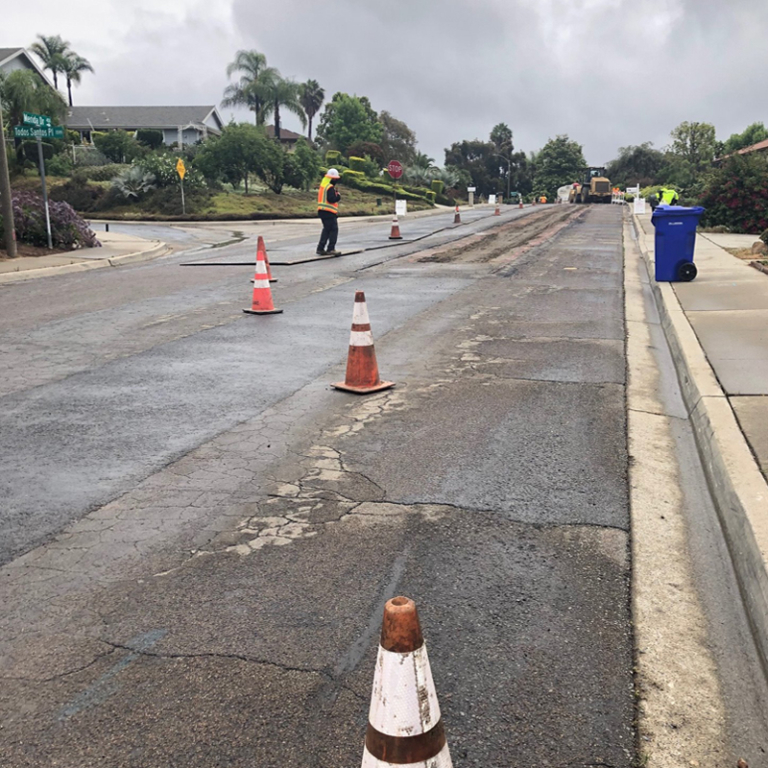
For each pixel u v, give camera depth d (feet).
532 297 36.91
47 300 37.50
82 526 12.94
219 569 11.43
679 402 20.21
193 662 9.17
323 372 23.32
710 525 12.98
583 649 9.39
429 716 5.53
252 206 130.31
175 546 12.19
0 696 8.61
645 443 16.98
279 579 11.11
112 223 115.75
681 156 262.88
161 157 134.21
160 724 8.13
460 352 25.79
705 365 21.74
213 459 16.06
